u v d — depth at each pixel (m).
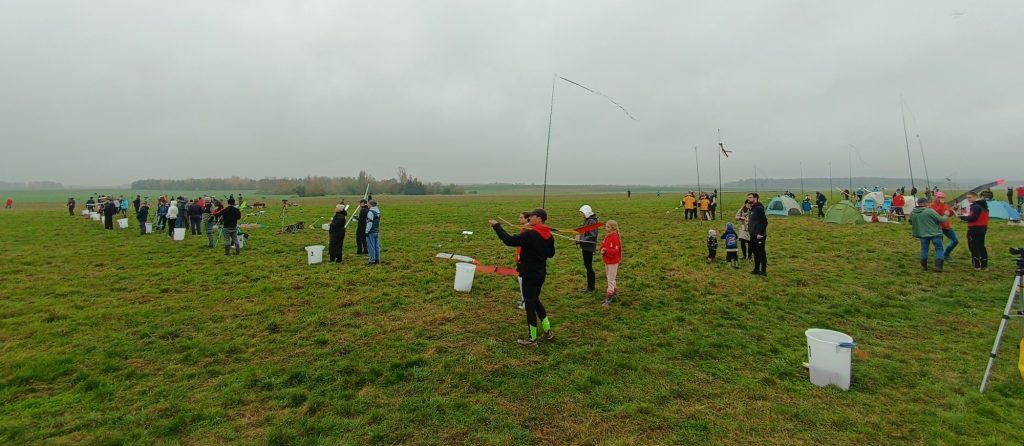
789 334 6.55
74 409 4.41
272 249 14.78
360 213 12.91
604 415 4.30
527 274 6.05
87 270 11.35
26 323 7.09
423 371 5.28
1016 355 5.56
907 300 8.26
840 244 14.81
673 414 4.32
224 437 3.96
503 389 4.83
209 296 8.80
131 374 5.22
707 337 6.43
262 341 6.33
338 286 9.55
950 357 5.59
